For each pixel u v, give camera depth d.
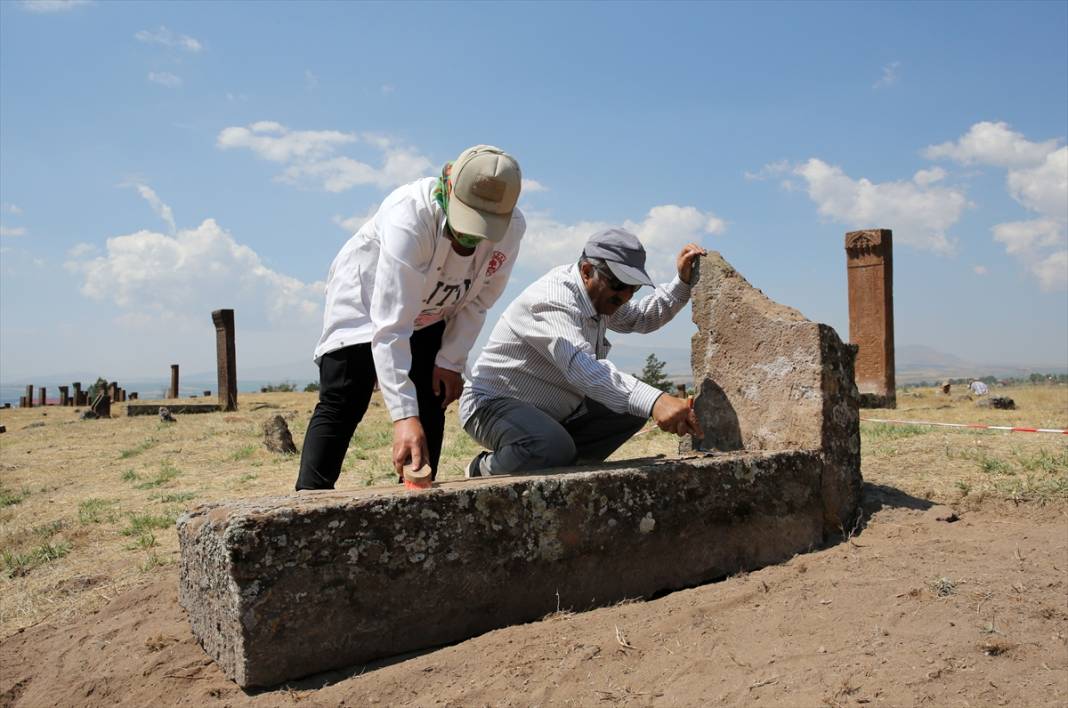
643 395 3.23
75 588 4.24
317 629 2.36
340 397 3.51
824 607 2.75
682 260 4.23
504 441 3.61
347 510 2.41
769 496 3.41
